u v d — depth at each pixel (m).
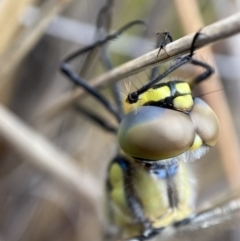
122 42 0.12
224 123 0.12
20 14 0.11
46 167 0.12
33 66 0.13
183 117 0.09
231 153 0.12
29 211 0.14
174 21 0.12
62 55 0.13
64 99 0.12
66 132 0.13
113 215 0.11
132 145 0.09
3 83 0.12
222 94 0.12
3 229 0.14
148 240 0.11
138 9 0.13
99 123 0.12
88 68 0.12
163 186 0.11
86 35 0.12
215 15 0.12
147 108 0.09
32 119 0.13
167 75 0.09
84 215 0.13
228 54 0.13
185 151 0.09
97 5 0.13
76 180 0.13
